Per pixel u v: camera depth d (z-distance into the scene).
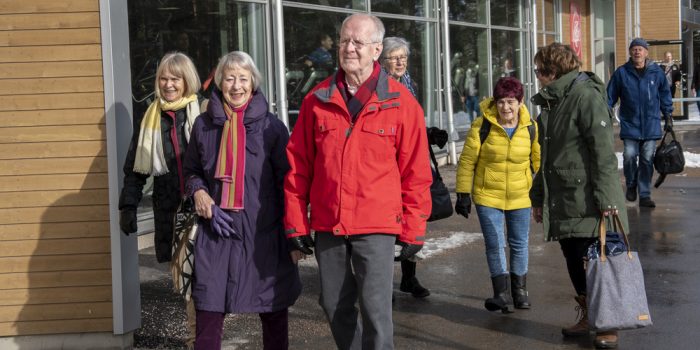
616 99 11.87
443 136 6.79
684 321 6.48
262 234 4.80
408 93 4.68
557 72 6.00
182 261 4.93
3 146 5.77
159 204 5.44
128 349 5.95
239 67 4.87
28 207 5.80
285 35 11.66
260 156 4.83
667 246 9.23
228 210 4.78
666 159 11.53
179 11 9.91
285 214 4.69
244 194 4.79
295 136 4.70
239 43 10.84
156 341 6.21
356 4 13.44
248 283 4.77
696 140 21.20
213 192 4.86
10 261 5.84
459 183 6.79
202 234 4.85
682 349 5.81
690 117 31.45
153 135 5.39
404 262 7.26
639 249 9.10
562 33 25.52
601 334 5.86
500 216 6.78
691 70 37.09
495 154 6.68
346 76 4.65
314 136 4.66
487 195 6.75
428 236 9.95
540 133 6.07
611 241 5.82
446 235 10.00
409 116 4.61
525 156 6.73
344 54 4.57
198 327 4.80
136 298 5.96
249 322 6.68
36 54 5.71
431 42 16.11
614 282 5.73
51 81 5.73
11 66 5.72
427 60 15.97
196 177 4.91
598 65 29.25
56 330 5.87
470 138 6.76
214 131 4.91
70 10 5.69
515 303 6.90
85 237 5.82
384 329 4.56
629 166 11.87
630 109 11.72
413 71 15.50
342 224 4.50
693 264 8.35
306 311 6.93
